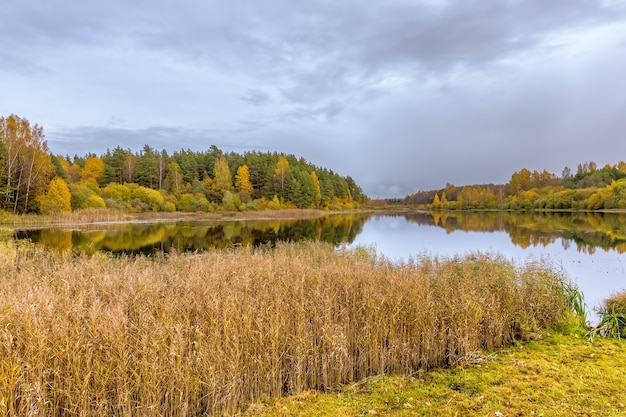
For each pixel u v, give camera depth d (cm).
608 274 1427
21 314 441
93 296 612
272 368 514
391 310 610
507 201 8412
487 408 455
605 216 4569
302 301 596
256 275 736
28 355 404
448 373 568
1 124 3897
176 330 475
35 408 394
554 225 3644
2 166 3747
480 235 2970
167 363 456
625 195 5022
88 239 2389
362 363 584
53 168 4388
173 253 1429
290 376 534
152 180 7050
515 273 853
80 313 472
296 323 591
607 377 530
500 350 652
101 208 4416
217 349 486
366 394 509
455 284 759
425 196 15000
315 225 4106
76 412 416
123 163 7081
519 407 455
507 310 709
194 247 2128
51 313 451
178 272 865
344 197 10281
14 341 416
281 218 5438
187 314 536
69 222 3728
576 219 4303
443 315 650
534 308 756
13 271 1018
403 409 462
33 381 398
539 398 474
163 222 4206
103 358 441
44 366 413
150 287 632
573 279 1338
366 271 773
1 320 422
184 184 7075
